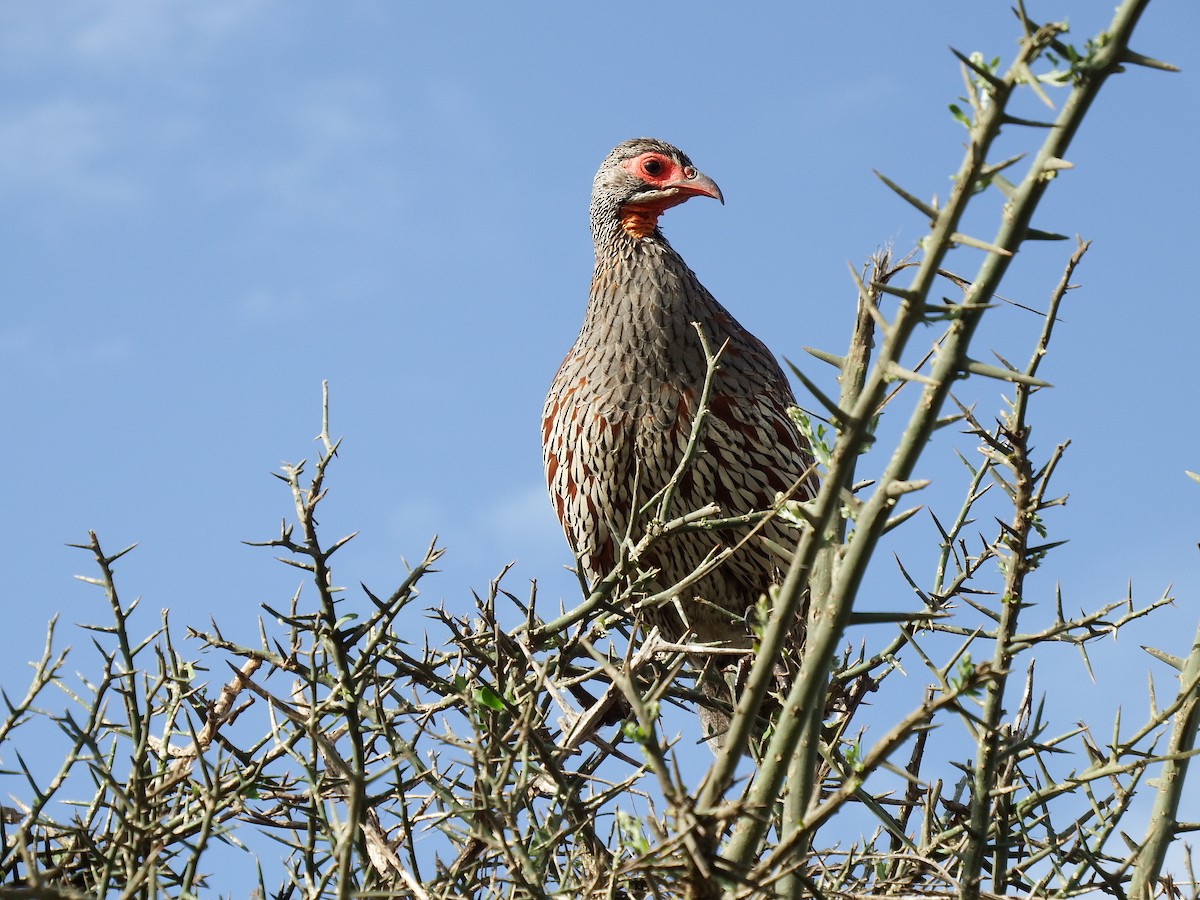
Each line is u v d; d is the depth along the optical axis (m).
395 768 7.14
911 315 4.60
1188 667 7.11
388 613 7.15
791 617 4.79
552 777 6.48
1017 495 7.24
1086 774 7.23
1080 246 7.30
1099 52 4.36
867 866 8.38
